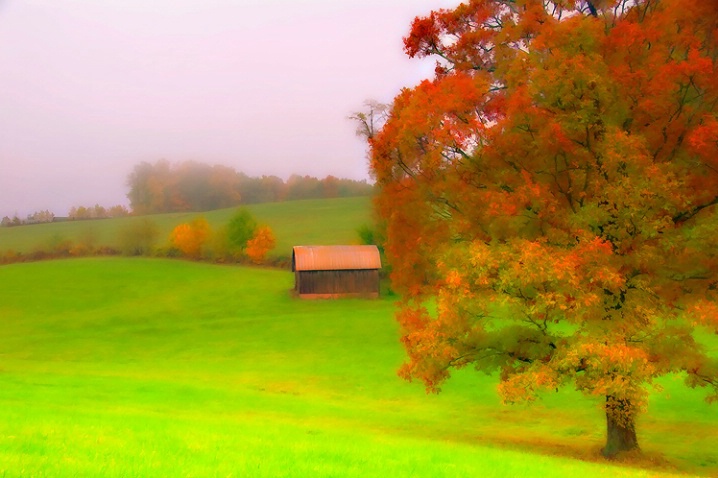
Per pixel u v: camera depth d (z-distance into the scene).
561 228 25.02
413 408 41.88
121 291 103.25
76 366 59.72
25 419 21.56
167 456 15.64
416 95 26.28
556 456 25.27
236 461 15.58
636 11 25.98
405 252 28.06
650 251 23.69
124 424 22.50
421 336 25.48
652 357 23.98
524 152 25.61
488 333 26.84
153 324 84.06
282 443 20.16
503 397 23.80
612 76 23.95
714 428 34.78
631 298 24.44
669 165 23.80
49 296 99.75
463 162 26.75
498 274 24.20
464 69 28.48
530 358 26.47
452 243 27.31
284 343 68.56
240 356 63.34
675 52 24.83
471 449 23.97
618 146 23.19
